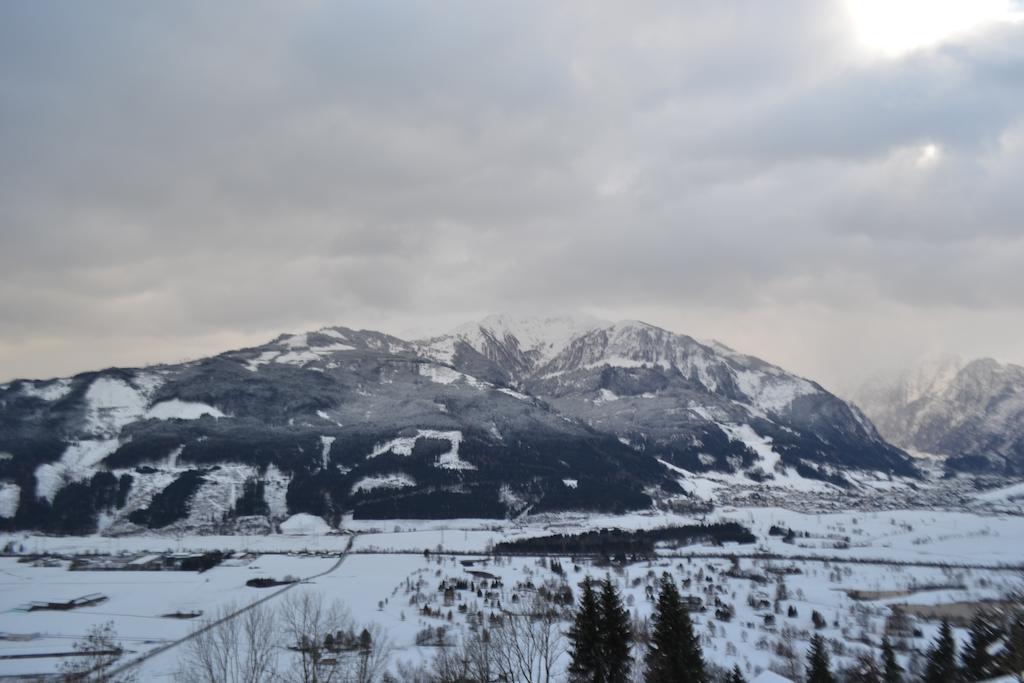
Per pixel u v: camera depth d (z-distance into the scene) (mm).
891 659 194875
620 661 141500
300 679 179250
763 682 142125
